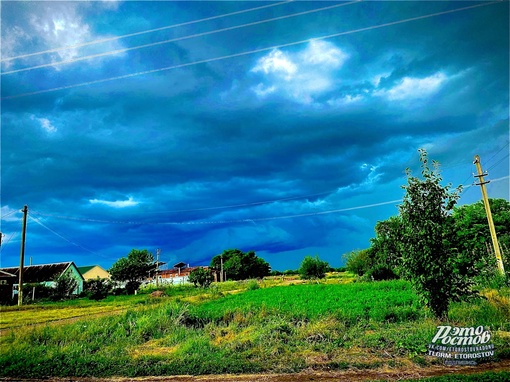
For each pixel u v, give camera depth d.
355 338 12.44
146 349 13.05
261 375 9.70
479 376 8.11
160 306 20.25
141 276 55.38
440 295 14.16
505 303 14.56
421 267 14.45
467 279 14.79
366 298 21.92
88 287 49.84
